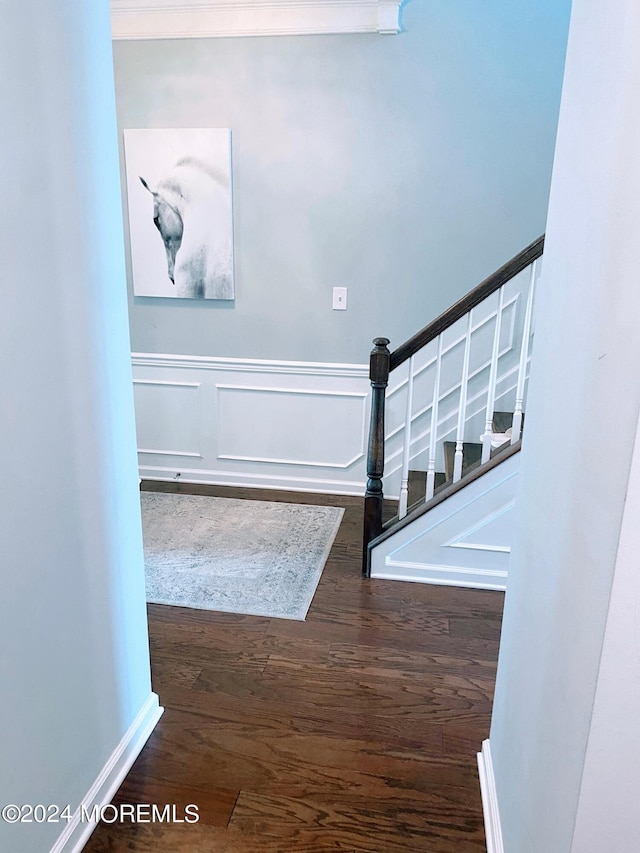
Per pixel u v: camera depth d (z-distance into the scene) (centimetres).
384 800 165
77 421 139
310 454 371
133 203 343
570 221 113
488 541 264
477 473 257
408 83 308
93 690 155
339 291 341
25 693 126
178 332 362
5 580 117
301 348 354
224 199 335
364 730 189
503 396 335
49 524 131
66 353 133
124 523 167
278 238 338
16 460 118
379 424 262
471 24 297
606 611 84
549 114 303
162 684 207
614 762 90
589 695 89
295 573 279
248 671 214
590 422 95
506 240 322
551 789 107
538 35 295
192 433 379
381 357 253
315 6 302
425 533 268
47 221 123
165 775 172
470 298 243
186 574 277
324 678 211
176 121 329
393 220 327
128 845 152
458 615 249
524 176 312
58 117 124
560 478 111
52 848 140
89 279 140
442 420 345
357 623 243
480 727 191
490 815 155
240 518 336
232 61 317
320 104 316
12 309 114
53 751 138
